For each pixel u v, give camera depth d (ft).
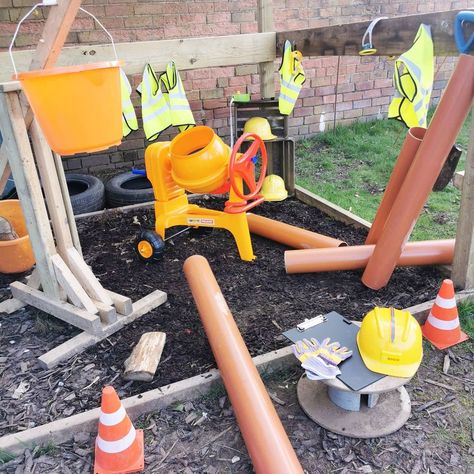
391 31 10.30
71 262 9.40
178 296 10.35
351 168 18.17
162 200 12.03
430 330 8.74
